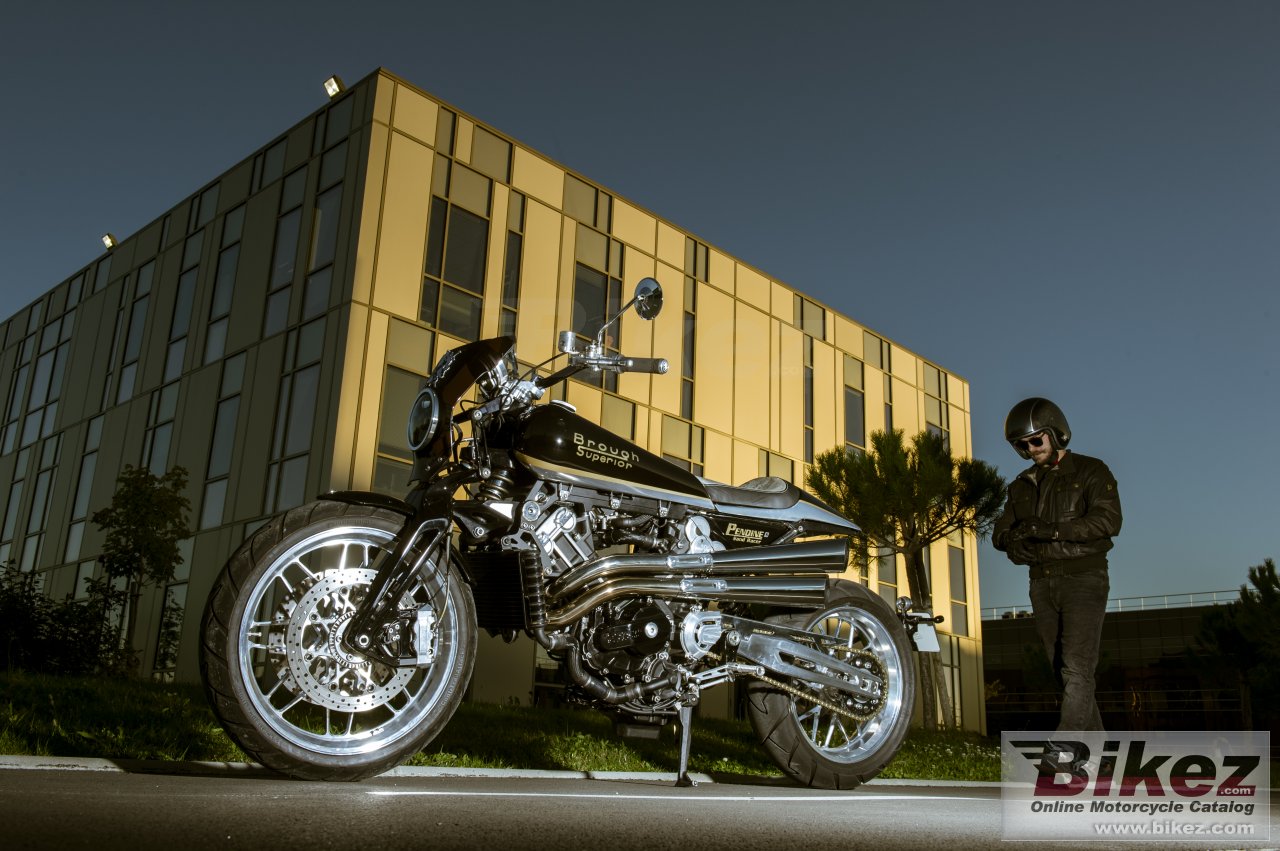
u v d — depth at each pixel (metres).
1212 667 24.44
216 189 17.25
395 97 14.56
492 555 2.80
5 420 22.00
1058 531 3.80
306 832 1.45
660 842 1.59
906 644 3.73
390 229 14.11
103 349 19.16
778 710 3.42
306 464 13.48
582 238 16.55
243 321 15.59
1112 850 1.75
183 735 3.28
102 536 17.36
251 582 2.37
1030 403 3.99
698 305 18.30
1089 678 3.72
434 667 2.58
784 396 19.55
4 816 1.44
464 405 2.95
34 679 4.70
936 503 14.70
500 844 1.45
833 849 1.62
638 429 16.67
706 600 3.23
